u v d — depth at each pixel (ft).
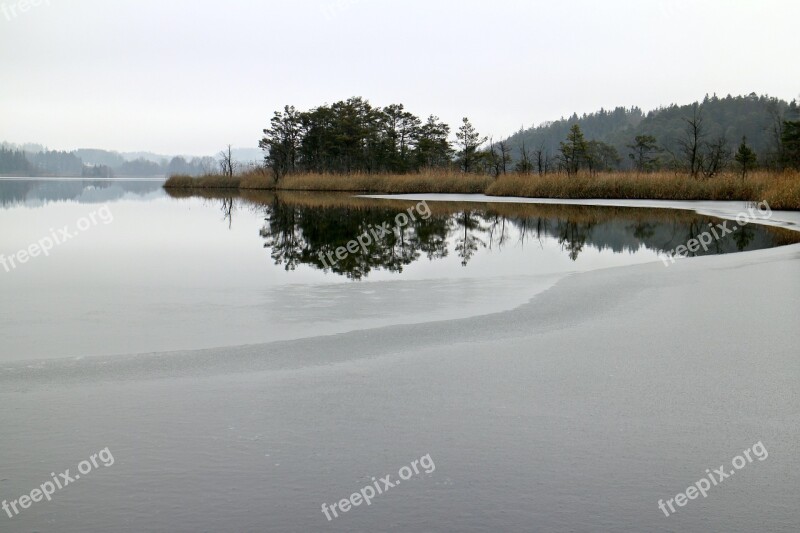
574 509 11.70
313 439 14.34
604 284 34.35
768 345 21.93
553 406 16.30
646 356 20.65
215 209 96.58
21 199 126.00
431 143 247.50
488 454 13.70
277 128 250.37
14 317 26.73
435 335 23.48
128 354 20.95
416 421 15.34
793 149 174.70
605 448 13.99
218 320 26.14
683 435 14.67
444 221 76.69
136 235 59.62
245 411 15.90
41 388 17.54
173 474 12.81
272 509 11.65
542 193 137.18
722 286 33.53
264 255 46.78
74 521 11.28
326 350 21.44
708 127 442.50
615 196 132.16
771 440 14.48
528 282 35.32
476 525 11.21
